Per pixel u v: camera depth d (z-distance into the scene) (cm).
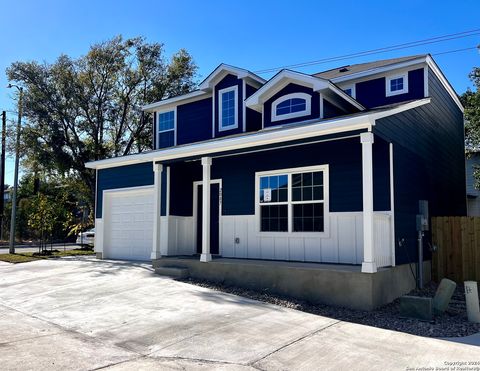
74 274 1120
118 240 1441
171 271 1060
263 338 595
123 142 2380
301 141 928
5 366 480
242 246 1173
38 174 2314
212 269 1020
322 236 1029
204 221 1061
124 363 498
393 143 947
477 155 2033
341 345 570
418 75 1348
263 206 1145
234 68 1388
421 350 554
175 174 1309
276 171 1122
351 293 791
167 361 507
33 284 1010
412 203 1048
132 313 729
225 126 1420
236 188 1205
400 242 946
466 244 1106
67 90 2189
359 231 977
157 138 1692
